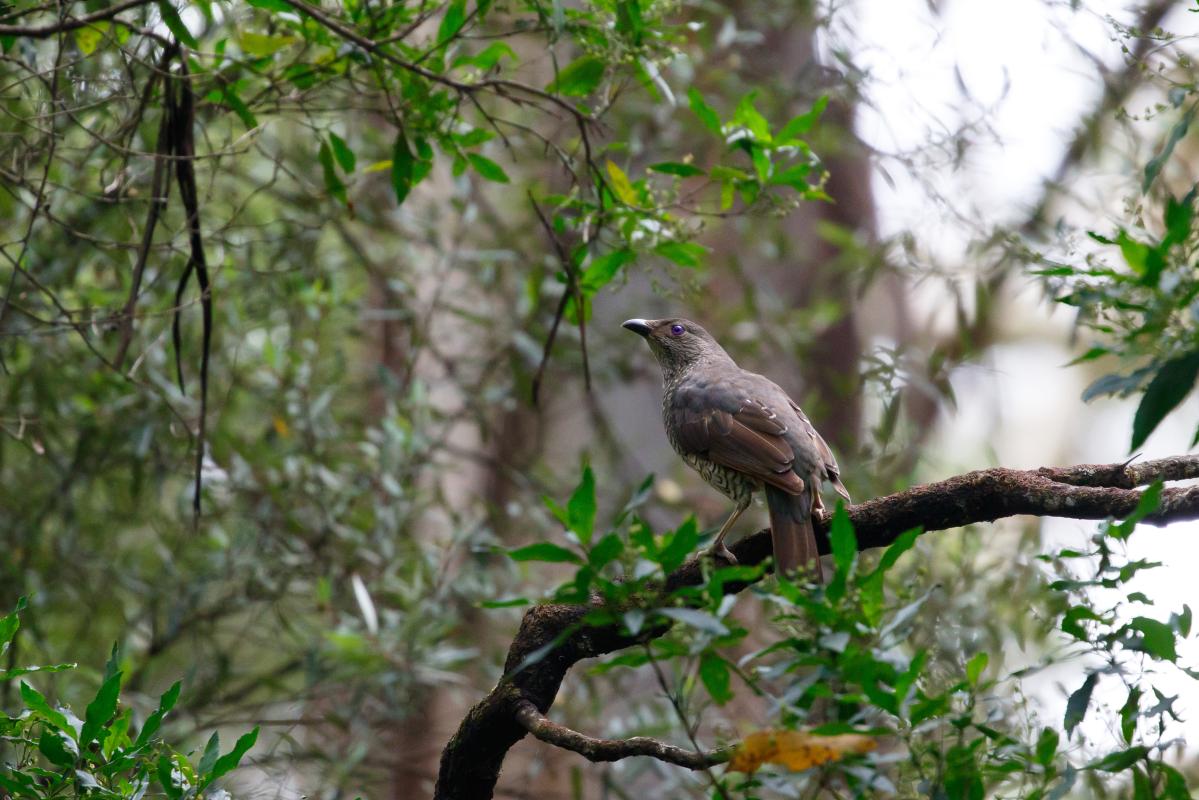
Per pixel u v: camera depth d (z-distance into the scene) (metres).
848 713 5.41
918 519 7.23
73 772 5.98
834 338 18.30
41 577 13.50
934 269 13.91
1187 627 5.47
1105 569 5.54
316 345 13.48
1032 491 6.94
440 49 9.10
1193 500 6.43
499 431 17.73
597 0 8.70
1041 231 13.07
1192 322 4.98
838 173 18.61
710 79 14.65
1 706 11.79
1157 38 7.20
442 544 13.48
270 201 14.32
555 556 4.97
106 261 12.40
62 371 12.95
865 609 5.21
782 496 9.16
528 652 7.27
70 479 13.20
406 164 9.19
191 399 13.26
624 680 13.84
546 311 15.24
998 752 5.59
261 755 12.34
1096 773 6.63
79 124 8.57
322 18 8.31
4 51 9.33
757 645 12.66
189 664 13.71
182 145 8.81
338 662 12.74
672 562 4.98
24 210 12.82
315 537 13.32
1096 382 5.18
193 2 9.14
